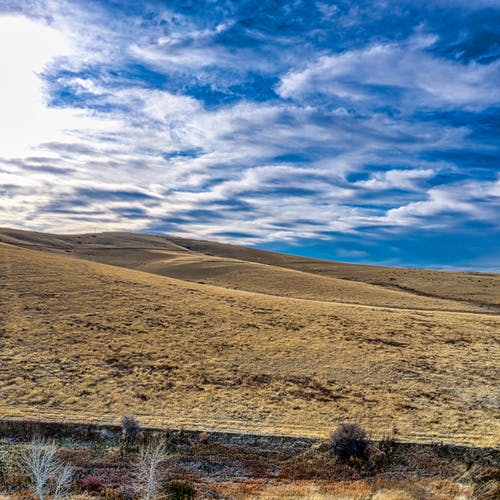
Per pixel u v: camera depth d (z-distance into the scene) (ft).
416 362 119.44
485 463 73.00
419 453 76.02
